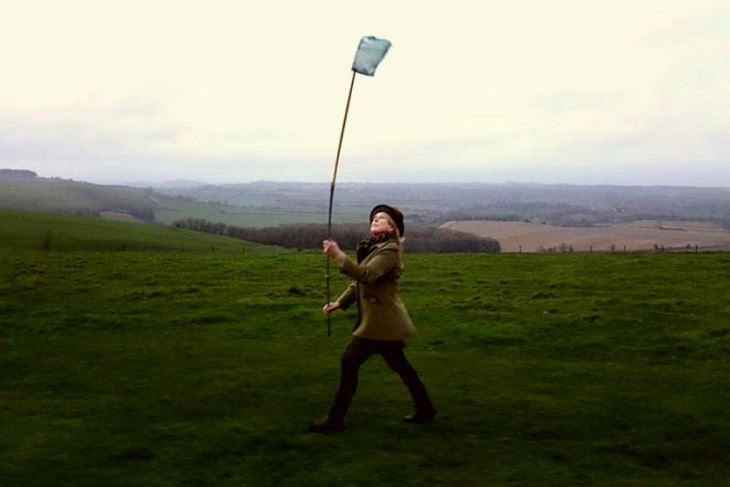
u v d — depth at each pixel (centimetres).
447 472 713
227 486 673
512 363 1322
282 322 1741
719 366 1293
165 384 1120
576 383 1148
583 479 699
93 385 1116
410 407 970
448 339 1555
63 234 6097
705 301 1969
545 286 2356
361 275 788
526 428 872
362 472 709
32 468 716
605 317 1734
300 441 806
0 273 2581
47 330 1638
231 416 921
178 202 14300
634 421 908
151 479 688
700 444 815
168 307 1936
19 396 1045
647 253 3788
